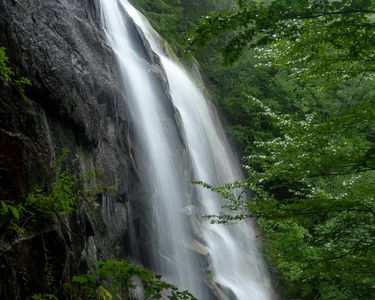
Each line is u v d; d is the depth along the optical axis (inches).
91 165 285.6
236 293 477.1
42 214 181.0
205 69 826.2
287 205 229.8
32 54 213.3
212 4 880.9
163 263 407.2
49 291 174.7
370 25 183.3
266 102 768.3
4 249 156.5
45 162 201.3
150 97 443.2
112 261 119.9
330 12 175.6
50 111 230.1
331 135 219.5
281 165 242.1
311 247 276.2
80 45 293.3
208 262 450.6
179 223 454.9
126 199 359.3
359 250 220.2
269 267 595.5
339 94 596.7
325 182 361.1
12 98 188.4
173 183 456.1
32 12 229.9
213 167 614.9
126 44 448.8
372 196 228.4
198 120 625.6
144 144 405.1
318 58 220.4
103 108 323.3
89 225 250.2
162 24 734.5
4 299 148.3
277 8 173.6
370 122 194.2
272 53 256.1
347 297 389.4
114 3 445.4
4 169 172.4
